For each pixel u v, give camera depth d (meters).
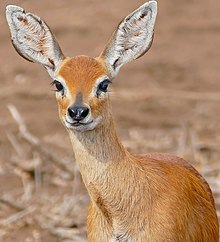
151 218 9.95
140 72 20.69
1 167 15.88
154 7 10.29
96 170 9.81
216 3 25.27
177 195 10.11
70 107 9.46
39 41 10.27
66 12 24.41
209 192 10.98
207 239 10.61
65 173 15.38
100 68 9.88
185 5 25.06
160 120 18.05
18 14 10.30
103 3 25.19
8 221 14.01
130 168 9.90
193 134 16.77
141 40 10.30
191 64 21.14
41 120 18.08
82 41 22.41
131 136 17.16
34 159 15.69
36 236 13.66
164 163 10.47
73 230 13.72
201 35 22.98
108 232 10.04
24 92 19.45
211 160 15.84
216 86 19.86
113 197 9.86
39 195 14.80
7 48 22.36
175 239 10.00
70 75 9.77
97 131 9.74
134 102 19.06
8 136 17.06
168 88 19.72
